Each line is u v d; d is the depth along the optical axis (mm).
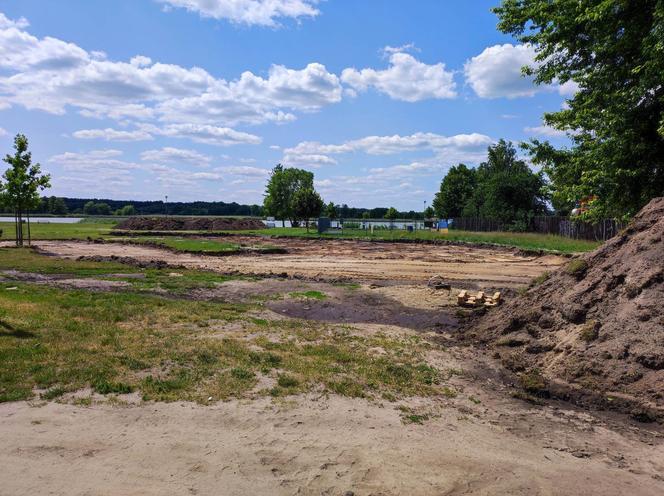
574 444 4910
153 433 4586
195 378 6074
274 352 7473
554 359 7320
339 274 19875
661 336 6637
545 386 6480
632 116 14602
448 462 4309
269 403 5477
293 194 72562
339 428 4926
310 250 32188
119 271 17828
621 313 7402
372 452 4426
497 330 9156
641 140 14688
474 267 22875
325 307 12258
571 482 4074
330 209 77875
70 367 6156
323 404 5551
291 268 21656
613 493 3924
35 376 5812
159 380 5918
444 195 83188
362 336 9125
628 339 6883
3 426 4562
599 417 5723
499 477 4074
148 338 7809
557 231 42219
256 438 4586
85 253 25891
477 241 37750
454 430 5082
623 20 14086
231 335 8422
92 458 4051
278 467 4055
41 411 4945
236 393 5695
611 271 8336
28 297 10703
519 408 5906
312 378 6359
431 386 6484
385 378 6598
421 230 56656
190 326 8953
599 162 15648
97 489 3570
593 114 15898
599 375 6621
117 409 5105
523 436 5051
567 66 17188
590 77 15797
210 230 62344
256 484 3760
